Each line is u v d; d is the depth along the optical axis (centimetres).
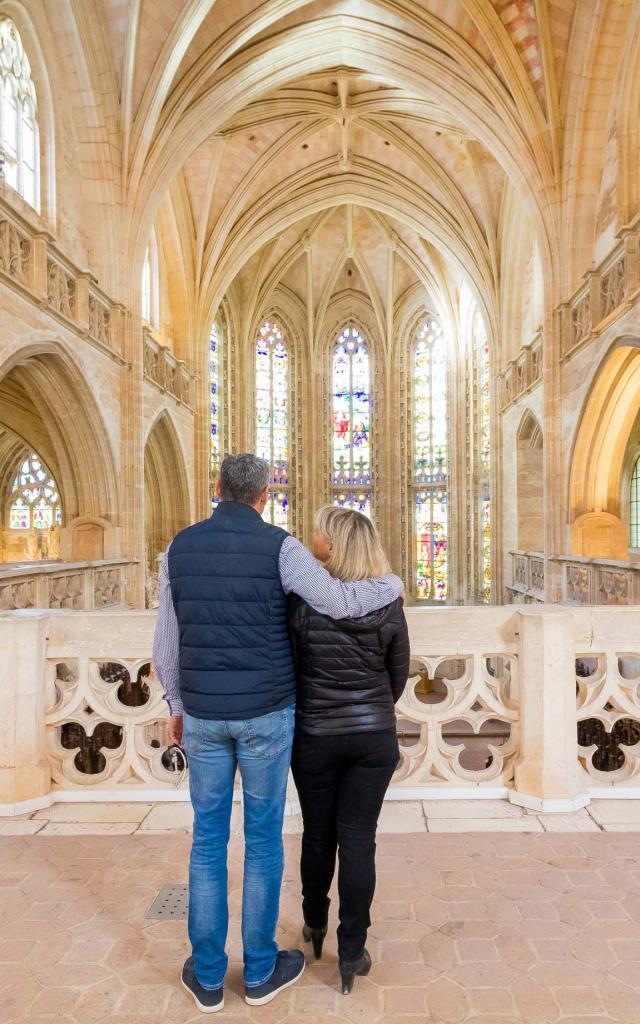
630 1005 229
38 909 288
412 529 2986
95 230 1377
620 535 1352
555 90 1365
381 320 2980
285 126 1959
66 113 1270
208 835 233
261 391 2925
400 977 244
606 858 329
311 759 240
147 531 2048
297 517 2995
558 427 1440
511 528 1984
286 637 238
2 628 392
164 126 1472
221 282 2200
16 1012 228
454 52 1457
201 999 228
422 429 2959
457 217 2130
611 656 420
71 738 1177
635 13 1114
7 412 1859
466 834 356
